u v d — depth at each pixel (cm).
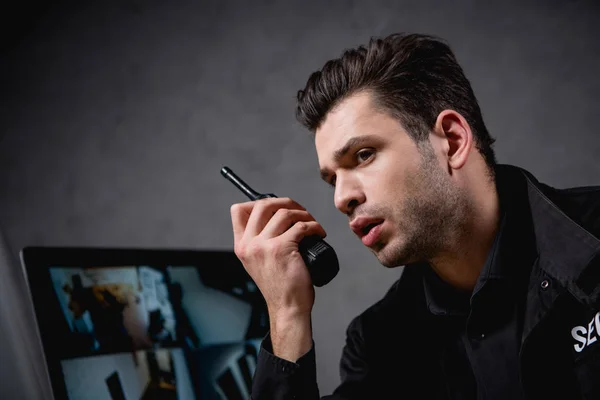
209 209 212
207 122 217
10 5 226
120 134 219
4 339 84
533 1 205
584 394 87
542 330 91
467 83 105
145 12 226
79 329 87
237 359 108
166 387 94
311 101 100
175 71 222
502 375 95
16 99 221
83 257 92
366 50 103
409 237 95
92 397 84
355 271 203
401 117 96
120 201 214
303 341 97
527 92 202
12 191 215
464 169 99
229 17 222
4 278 91
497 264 96
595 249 89
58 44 225
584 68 200
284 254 100
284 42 218
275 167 211
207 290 110
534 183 103
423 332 115
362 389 119
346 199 95
